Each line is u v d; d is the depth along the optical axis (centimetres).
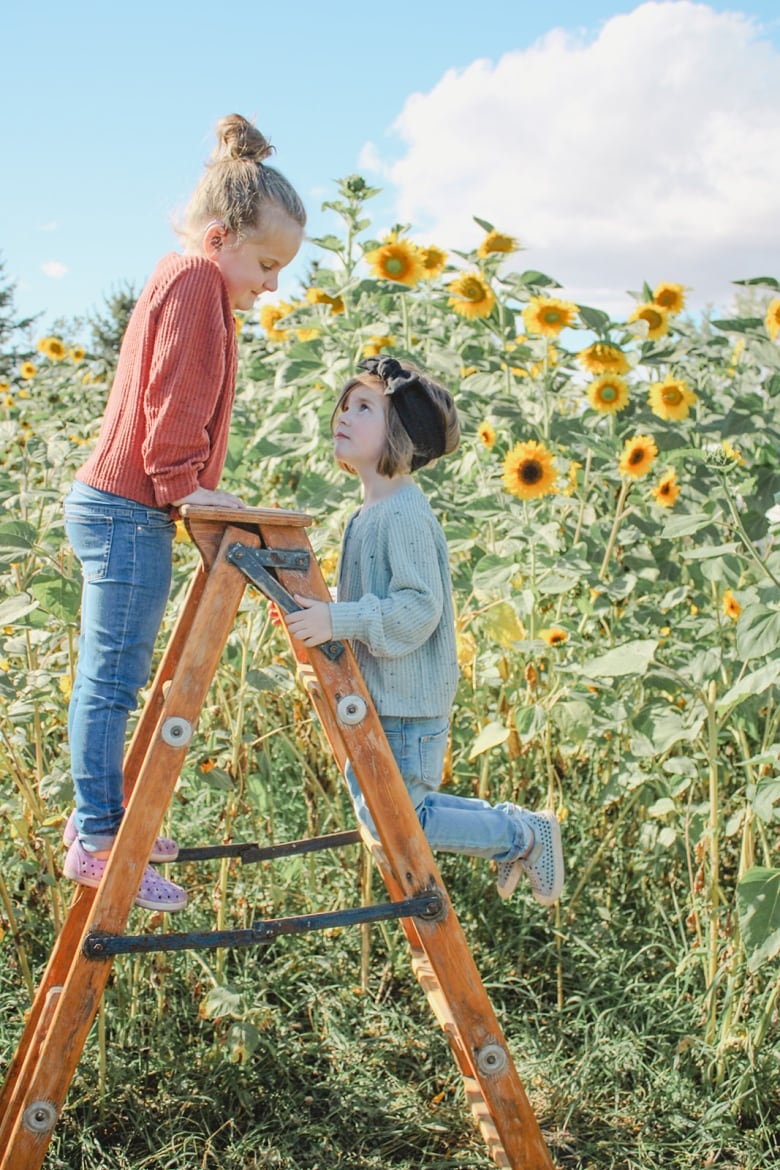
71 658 295
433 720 255
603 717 350
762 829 303
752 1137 275
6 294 3048
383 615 234
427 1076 300
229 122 252
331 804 358
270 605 305
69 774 266
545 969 343
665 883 369
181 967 325
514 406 397
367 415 255
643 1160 269
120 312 2283
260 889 356
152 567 239
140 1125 274
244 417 477
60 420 547
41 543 307
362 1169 267
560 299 409
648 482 446
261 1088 290
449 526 384
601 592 370
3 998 303
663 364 436
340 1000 325
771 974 304
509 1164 229
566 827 382
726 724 346
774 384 386
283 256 251
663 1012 317
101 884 217
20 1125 214
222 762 309
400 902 227
